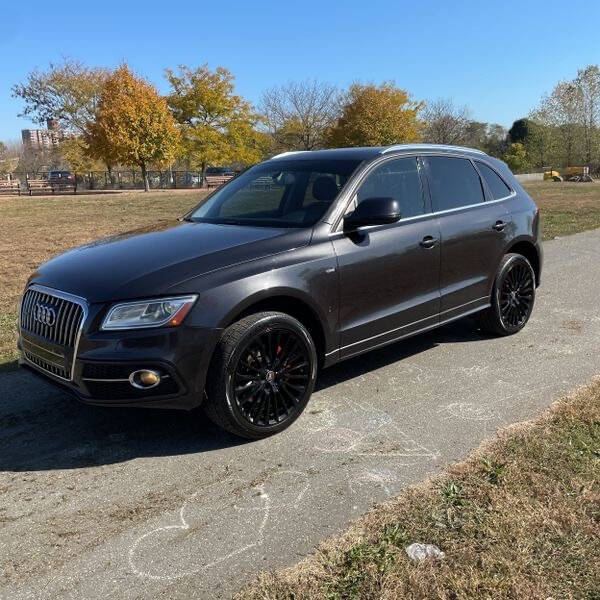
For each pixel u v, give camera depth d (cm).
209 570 267
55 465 361
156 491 331
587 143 5581
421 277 468
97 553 281
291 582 255
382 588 248
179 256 374
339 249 411
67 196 3712
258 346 369
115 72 4156
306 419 411
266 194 475
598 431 372
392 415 414
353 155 474
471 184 535
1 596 255
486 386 457
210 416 368
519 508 296
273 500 319
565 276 841
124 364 336
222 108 4994
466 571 255
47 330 368
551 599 238
